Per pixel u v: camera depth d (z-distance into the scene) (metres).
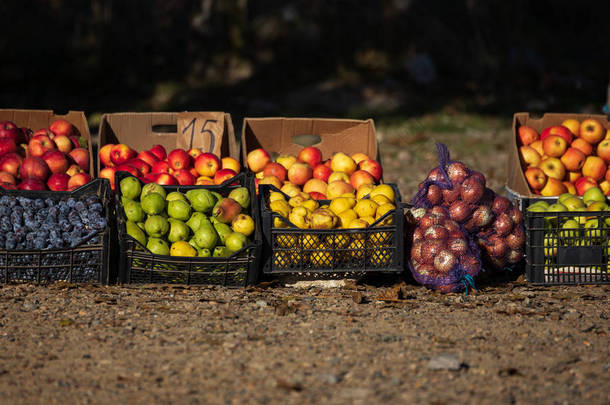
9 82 16.16
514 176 6.73
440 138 12.47
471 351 4.18
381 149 11.78
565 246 5.46
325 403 3.53
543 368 3.95
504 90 16.41
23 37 18.05
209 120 6.67
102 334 4.37
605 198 6.05
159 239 5.20
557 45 20.27
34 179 5.69
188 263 5.13
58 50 17.92
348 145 6.87
